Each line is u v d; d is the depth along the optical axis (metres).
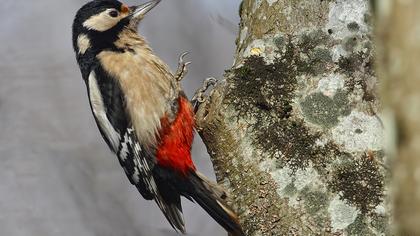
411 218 4.62
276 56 9.53
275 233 8.89
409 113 4.66
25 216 15.01
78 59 12.74
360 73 9.09
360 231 8.52
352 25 9.29
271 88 9.38
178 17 17.14
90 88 12.37
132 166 12.01
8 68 16.61
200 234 15.55
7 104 16.28
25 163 15.64
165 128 11.45
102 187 15.78
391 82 4.76
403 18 4.70
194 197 11.23
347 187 8.69
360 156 8.77
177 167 11.34
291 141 9.09
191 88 16.47
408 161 4.65
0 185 15.20
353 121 8.94
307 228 8.70
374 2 5.25
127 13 12.59
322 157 8.90
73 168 15.82
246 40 10.03
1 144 15.77
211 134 9.63
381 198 8.57
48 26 17.25
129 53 12.14
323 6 9.49
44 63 16.86
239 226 9.19
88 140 16.30
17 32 17.11
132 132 11.80
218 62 16.78
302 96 9.23
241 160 9.34
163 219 15.58
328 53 9.30
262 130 9.29
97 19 12.53
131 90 11.84
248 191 9.20
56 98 16.55
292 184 8.94
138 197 15.80
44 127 16.16
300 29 9.54
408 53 4.67
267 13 9.80
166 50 16.84
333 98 9.09
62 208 15.27
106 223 15.22
